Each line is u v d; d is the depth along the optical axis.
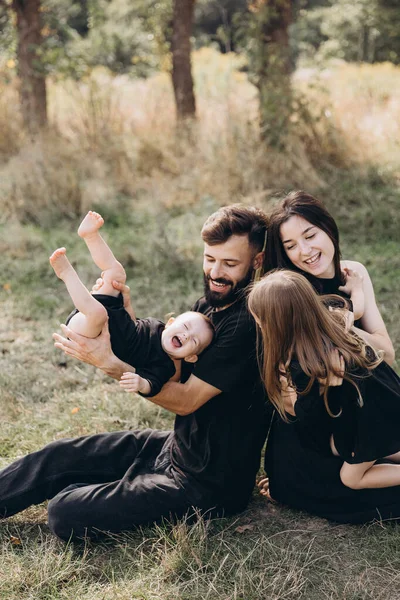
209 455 2.74
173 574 2.60
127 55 15.70
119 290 2.83
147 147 8.82
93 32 15.24
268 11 8.23
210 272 2.68
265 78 8.44
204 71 12.23
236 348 2.63
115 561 2.68
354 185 7.49
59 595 2.52
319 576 2.59
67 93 9.16
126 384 2.53
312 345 2.53
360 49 22.69
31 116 9.02
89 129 8.87
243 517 2.96
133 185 8.22
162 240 6.33
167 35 10.72
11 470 2.88
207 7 19.17
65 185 7.59
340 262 3.01
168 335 2.65
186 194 7.70
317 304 2.55
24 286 5.73
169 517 2.80
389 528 2.82
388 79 12.77
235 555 2.69
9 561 2.69
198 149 8.38
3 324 5.04
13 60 9.86
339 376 2.55
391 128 9.19
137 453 2.98
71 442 2.94
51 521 2.74
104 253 2.82
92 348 2.61
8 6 9.44
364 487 2.77
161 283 5.75
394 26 21.31
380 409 2.63
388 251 6.16
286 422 2.81
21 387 4.15
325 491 2.86
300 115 8.26
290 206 2.80
